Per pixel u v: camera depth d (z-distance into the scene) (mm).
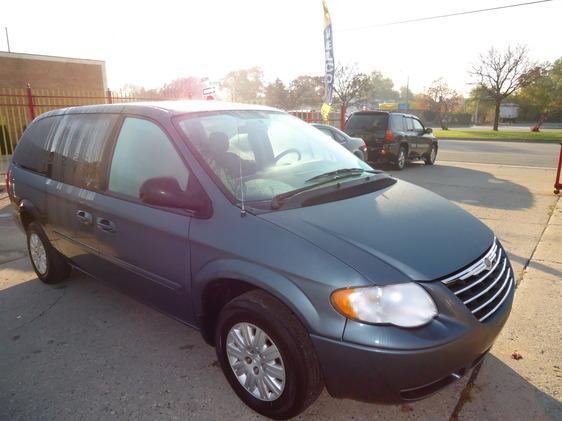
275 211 2562
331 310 2164
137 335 3512
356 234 2406
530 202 8023
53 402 2742
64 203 3762
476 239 2684
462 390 2781
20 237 6207
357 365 2131
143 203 3041
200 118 3186
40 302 4113
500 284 2615
